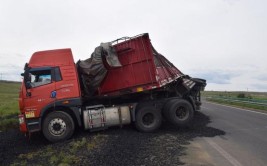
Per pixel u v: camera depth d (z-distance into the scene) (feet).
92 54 41.81
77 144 32.24
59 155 28.37
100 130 41.73
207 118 53.93
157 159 26.21
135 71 41.63
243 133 38.47
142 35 40.83
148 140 34.58
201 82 50.72
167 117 42.45
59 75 38.50
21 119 37.55
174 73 44.29
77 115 38.75
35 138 40.19
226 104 96.73
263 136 36.09
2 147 34.47
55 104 37.88
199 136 37.19
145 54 41.19
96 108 40.24
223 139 35.01
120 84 41.88
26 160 28.22
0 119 62.03
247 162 24.89
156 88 42.52
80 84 40.73
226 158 26.27
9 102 132.26
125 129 42.45
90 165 24.91
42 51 39.17
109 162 25.49
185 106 42.39
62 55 39.22
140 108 40.83
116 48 41.65
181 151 29.17
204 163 24.89
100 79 40.86
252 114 60.90
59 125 37.50
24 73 37.91
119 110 40.45
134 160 25.96
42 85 38.01
